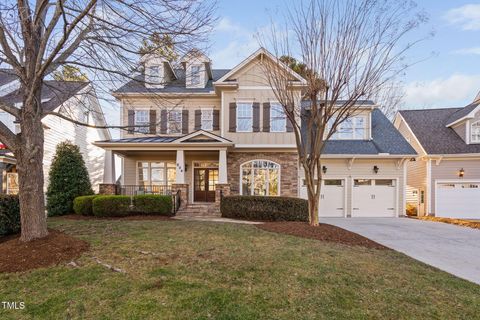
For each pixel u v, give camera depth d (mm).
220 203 11609
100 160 18641
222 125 13789
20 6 5188
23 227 5535
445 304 3762
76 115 15242
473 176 14594
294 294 3879
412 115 17875
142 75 7152
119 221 9594
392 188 14336
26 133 5547
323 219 13203
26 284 4031
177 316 3271
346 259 5504
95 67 5941
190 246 5961
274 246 6211
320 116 8445
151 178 14867
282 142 13641
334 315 3379
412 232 9508
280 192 13750
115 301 3580
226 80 13812
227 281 4223
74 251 5230
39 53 5434
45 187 13195
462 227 10789
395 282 4453
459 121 15461
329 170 14383
